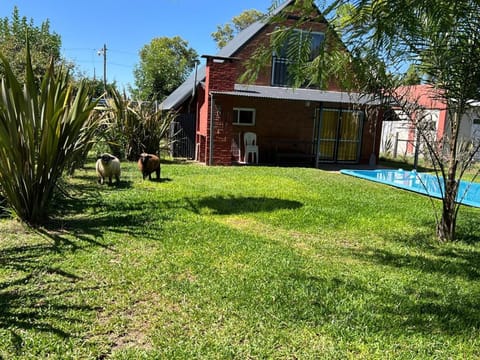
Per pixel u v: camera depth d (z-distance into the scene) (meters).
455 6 2.60
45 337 2.61
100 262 3.92
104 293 3.27
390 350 2.65
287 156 13.72
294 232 5.46
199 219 5.73
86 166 10.73
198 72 20.16
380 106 5.37
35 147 4.91
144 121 12.69
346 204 7.33
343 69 4.04
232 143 14.22
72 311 2.95
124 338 2.67
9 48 13.91
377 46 2.86
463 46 4.20
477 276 4.08
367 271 4.09
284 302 3.25
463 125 14.12
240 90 12.85
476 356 2.64
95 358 2.44
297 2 2.61
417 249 4.93
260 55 3.13
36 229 4.89
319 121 13.19
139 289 3.37
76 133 5.34
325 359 2.53
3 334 2.61
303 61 2.99
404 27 2.68
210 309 3.09
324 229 5.64
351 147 15.40
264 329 2.84
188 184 8.75
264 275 3.79
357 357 2.56
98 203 6.39
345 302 3.32
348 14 2.55
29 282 3.41
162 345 2.60
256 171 11.48
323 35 2.80
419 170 13.97
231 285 3.52
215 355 2.52
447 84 4.74
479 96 4.68
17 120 4.72
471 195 9.80
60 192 6.55
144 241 4.61
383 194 8.68
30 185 4.93
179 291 3.36
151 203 6.62
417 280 3.91
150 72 33.38
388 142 18.52
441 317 3.14
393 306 3.29
